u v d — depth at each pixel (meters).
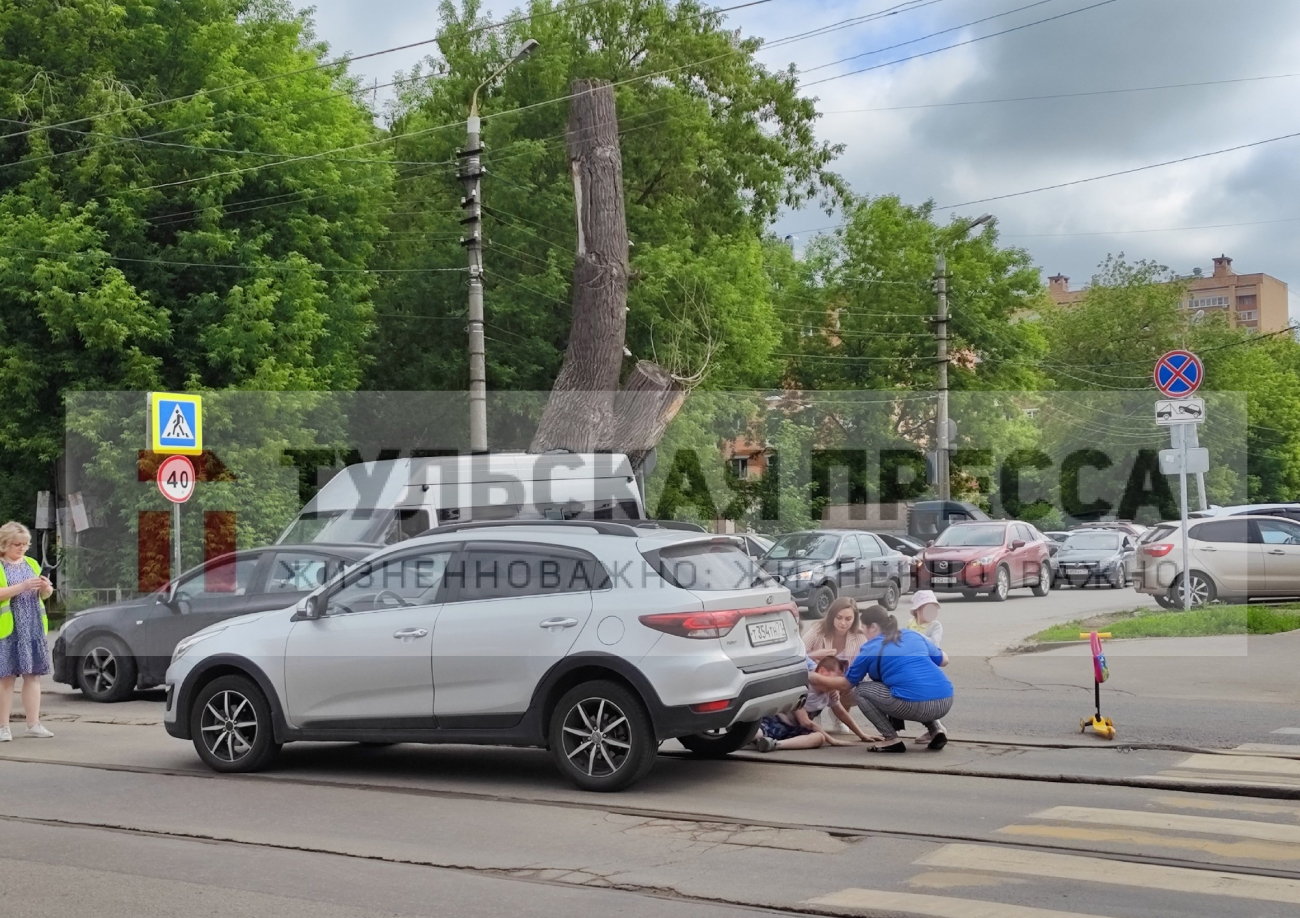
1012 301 47.97
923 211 48.69
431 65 32.72
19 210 23.83
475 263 21.64
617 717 8.55
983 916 5.70
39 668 11.43
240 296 23.95
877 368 46.44
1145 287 66.06
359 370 27.86
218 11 26.03
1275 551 21.83
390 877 6.52
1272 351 78.81
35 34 24.67
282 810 8.21
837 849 6.98
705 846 7.10
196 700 9.71
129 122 24.25
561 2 32.75
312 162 25.97
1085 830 7.31
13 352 23.70
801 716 10.27
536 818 7.87
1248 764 9.10
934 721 9.96
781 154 34.72
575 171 22.33
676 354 30.80
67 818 8.01
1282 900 5.94
